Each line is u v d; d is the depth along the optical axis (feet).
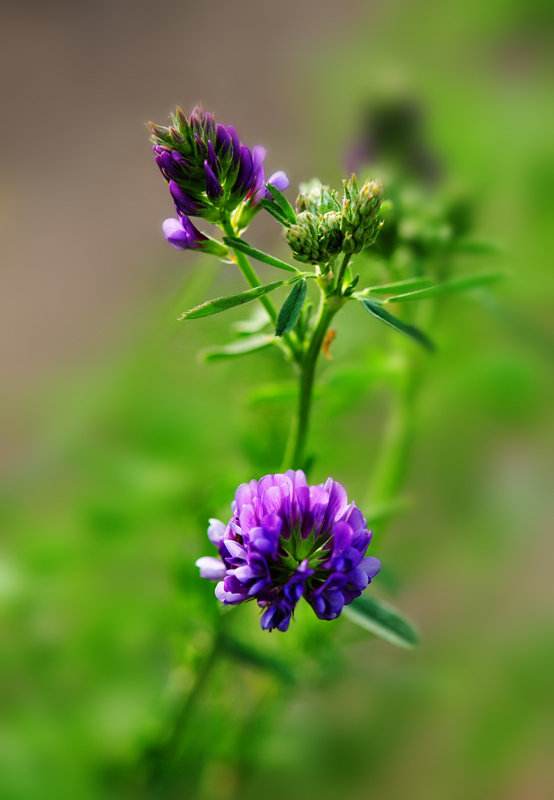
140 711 1.13
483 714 1.30
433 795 1.41
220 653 1.00
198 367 1.14
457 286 0.95
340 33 3.08
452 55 1.95
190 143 0.85
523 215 1.29
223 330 1.02
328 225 0.84
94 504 1.13
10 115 2.88
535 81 1.79
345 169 1.08
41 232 2.42
